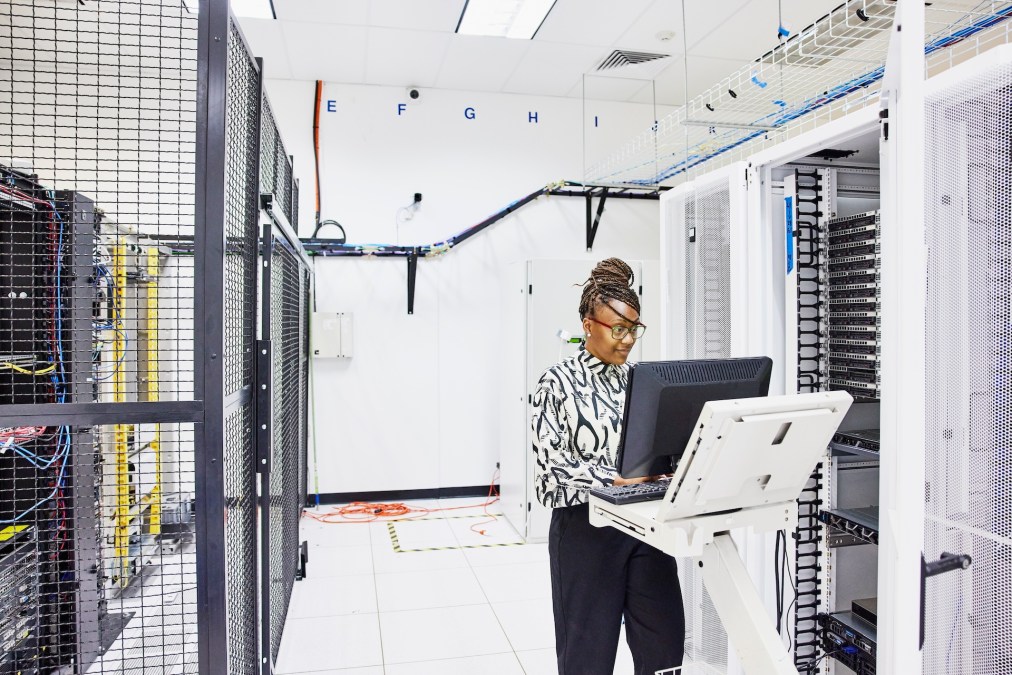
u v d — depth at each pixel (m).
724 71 4.56
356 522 4.29
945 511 1.32
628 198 5.02
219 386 1.42
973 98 1.25
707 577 1.35
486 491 4.93
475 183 4.91
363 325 4.72
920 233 0.89
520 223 4.89
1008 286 1.22
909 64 0.89
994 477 1.24
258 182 1.82
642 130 5.18
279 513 2.44
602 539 1.70
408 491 4.81
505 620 2.87
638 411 1.32
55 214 1.79
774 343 2.12
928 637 1.34
